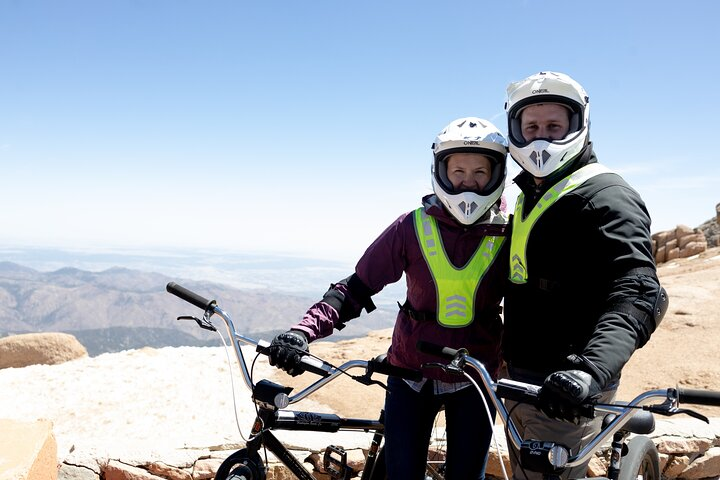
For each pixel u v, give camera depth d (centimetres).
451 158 307
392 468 307
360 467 457
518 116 300
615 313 243
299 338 281
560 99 286
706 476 489
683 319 987
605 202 271
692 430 499
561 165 287
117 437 616
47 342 1205
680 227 2991
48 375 836
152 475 437
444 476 341
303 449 457
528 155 288
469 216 300
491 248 311
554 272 284
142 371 839
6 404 726
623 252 258
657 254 3017
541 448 233
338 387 741
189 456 447
